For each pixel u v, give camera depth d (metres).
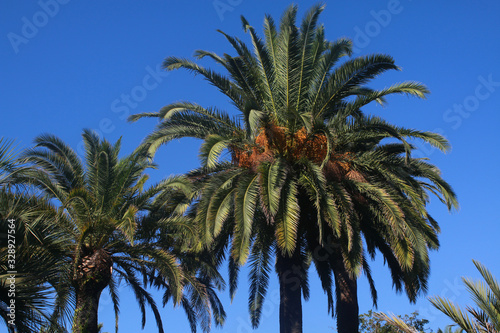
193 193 20.06
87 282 19.44
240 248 17.00
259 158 18.66
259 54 19.92
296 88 19.59
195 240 20.05
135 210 19.44
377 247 21.42
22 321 12.20
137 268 21.97
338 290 20.31
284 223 17.59
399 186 18.95
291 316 19.17
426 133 18.95
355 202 19.67
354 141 19.48
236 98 19.88
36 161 20.61
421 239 18.25
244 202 17.55
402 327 13.79
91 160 21.81
